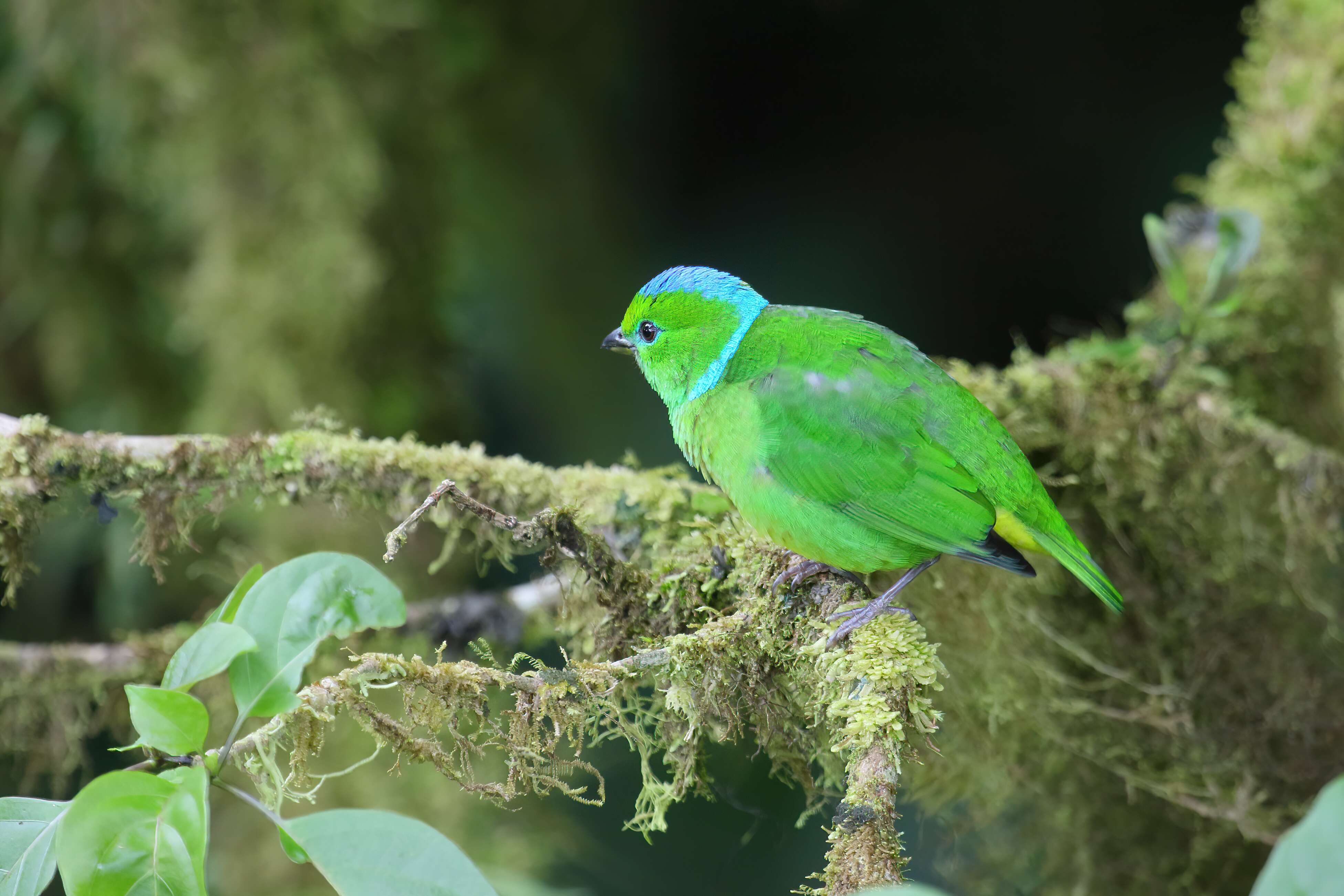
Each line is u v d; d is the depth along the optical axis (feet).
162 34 32.48
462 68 40.01
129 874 11.51
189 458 20.40
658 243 46.78
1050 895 24.26
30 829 12.92
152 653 25.67
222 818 30.73
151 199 35.37
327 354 34.35
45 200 36.40
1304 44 31.22
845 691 16.26
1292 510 24.26
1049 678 24.07
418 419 37.37
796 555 19.67
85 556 36.94
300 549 31.58
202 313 33.65
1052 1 44.91
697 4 45.98
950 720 23.09
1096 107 44.88
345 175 33.88
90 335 37.47
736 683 17.89
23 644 33.86
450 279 38.86
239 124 33.27
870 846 13.24
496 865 30.42
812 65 47.14
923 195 46.37
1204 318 25.59
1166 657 25.03
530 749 14.97
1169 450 25.04
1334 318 28.76
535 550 21.31
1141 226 43.91
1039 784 24.18
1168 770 23.99
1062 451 25.52
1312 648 24.66
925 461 18.71
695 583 19.93
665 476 23.25
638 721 18.17
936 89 46.44
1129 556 25.59
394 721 14.42
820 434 18.72
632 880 31.73
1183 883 23.91
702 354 20.36
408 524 15.65
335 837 12.20
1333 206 29.19
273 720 13.78
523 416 45.01
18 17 33.86
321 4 33.94
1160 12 43.88
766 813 29.96
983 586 23.47
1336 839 8.56
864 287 45.65
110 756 33.12
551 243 44.62
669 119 47.14
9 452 19.48
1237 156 31.55
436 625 25.79
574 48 43.91
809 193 46.98
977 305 45.52
